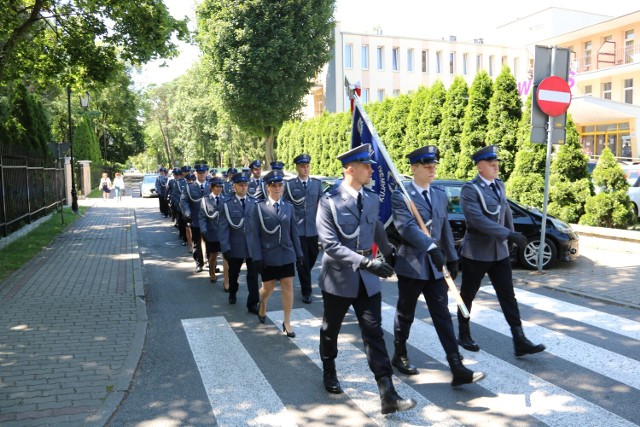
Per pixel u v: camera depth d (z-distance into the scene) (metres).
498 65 44.38
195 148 57.47
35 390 4.61
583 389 4.41
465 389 4.49
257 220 6.18
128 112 51.81
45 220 18.08
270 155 35.59
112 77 16.80
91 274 9.51
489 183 5.28
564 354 5.20
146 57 15.34
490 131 14.37
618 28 30.36
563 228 9.21
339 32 39.16
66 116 39.91
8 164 13.99
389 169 4.81
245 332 6.31
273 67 31.28
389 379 4.06
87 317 6.80
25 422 4.03
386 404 3.99
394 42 41.16
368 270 3.95
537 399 4.25
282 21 30.86
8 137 16.45
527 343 5.06
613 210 11.81
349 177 4.29
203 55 33.78
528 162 12.95
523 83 24.94
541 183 12.64
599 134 30.02
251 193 11.34
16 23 14.20
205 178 10.73
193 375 5.00
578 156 12.46
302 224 7.81
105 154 54.53
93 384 4.73
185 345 5.87
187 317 7.01
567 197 12.52
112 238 14.51
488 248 5.17
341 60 39.38
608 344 5.46
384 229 4.59
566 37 32.47
